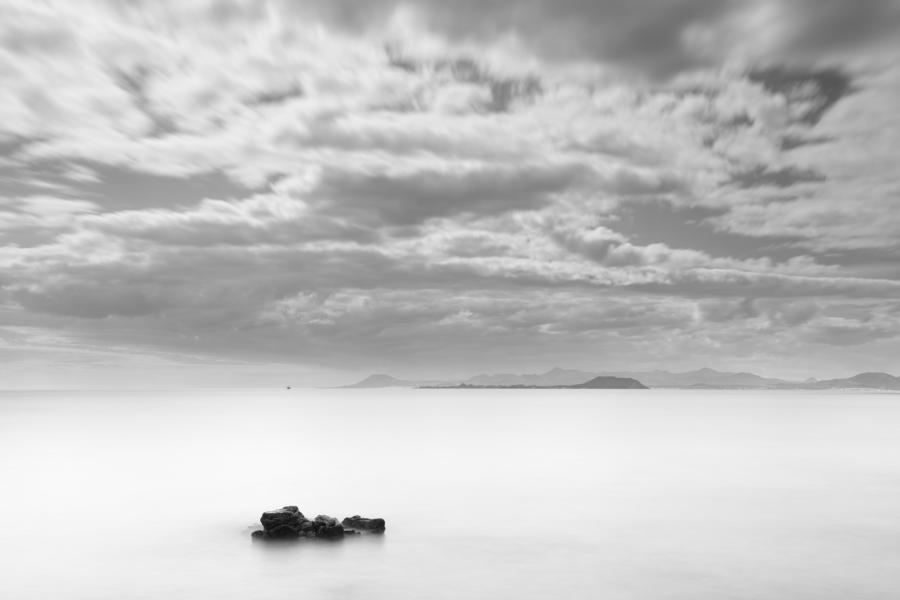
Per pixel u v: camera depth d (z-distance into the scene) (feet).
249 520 109.40
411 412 508.53
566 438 257.96
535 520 110.42
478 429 311.06
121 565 86.58
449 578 81.76
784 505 122.11
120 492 133.49
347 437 262.26
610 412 509.35
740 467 171.73
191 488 137.90
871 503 123.75
